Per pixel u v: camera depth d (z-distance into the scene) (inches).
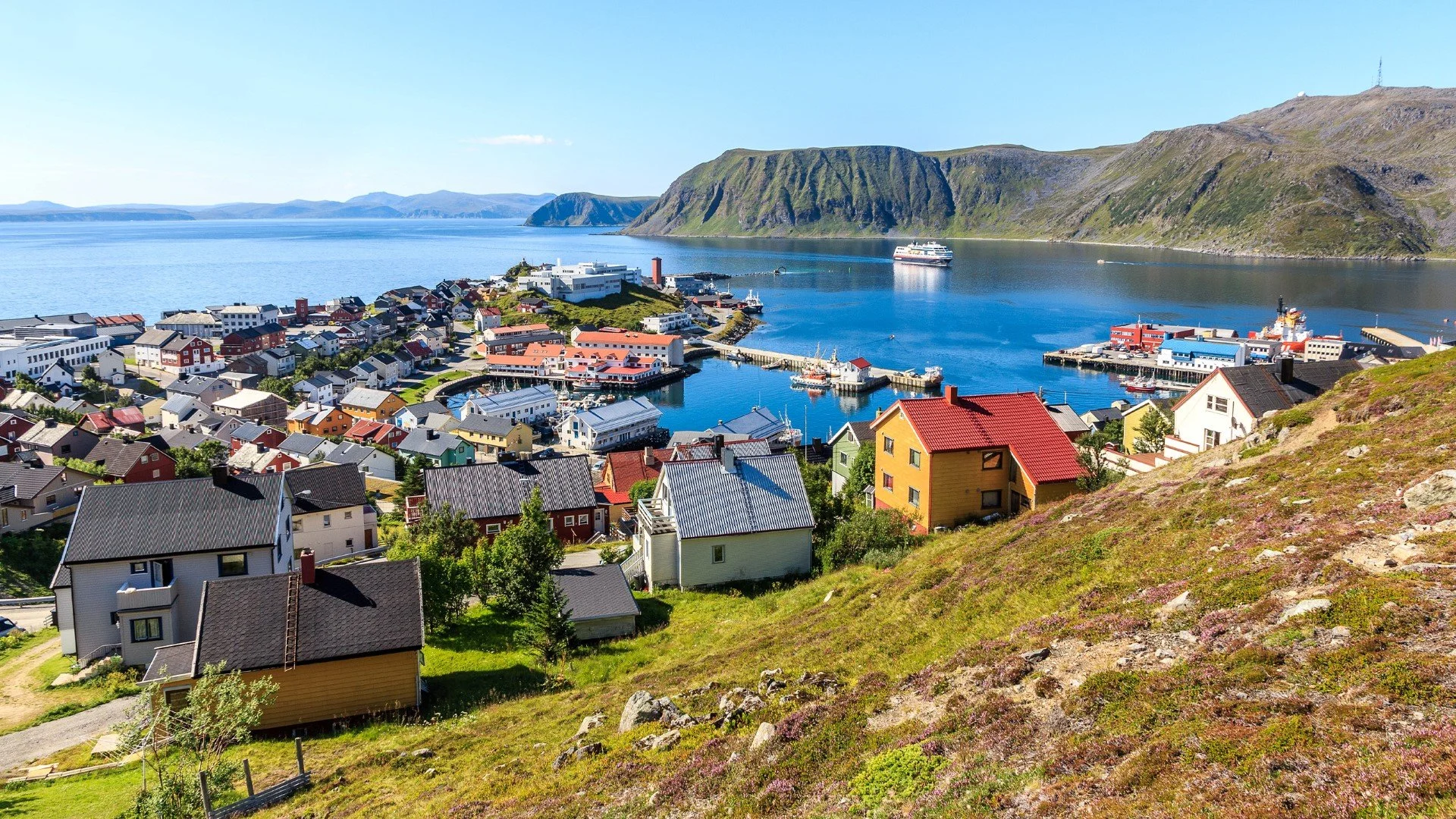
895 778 717.9
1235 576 904.3
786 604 1802.4
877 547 2062.0
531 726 1275.8
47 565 2898.6
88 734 1526.8
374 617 1520.7
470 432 5698.8
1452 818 441.1
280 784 1136.8
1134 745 633.6
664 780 856.3
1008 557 1414.9
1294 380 2514.8
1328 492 1131.9
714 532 2180.1
